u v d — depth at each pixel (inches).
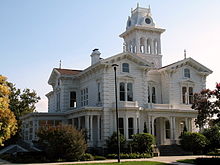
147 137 1489.9
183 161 1144.8
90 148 1545.3
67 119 1822.1
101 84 1635.1
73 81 1943.9
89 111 1577.3
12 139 2249.0
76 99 1930.4
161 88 1854.1
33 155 1385.3
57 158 1290.6
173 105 1754.4
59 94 2003.0
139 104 1679.4
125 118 1582.2
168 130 1803.6
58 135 1272.1
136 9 2188.7
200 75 1897.1
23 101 2465.6
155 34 2135.8
